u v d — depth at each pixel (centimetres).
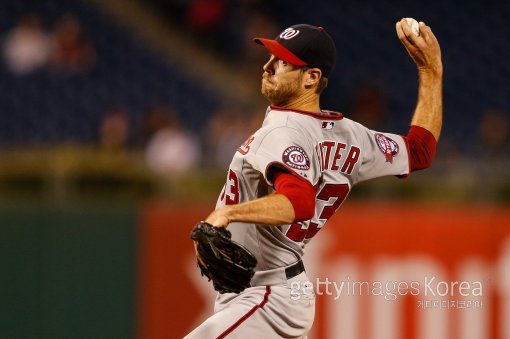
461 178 2500
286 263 1198
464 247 2356
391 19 4519
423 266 2344
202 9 4378
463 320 2328
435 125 1324
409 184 2478
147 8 4466
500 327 2331
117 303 2362
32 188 2544
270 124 1155
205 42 4378
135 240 2372
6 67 3988
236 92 4134
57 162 2534
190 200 2491
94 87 4012
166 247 2366
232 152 3162
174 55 4259
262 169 1097
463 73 4275
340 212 2344
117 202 2461
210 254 1016
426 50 1327
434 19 4509
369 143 1245
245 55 4272
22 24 4047
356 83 4206
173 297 2355
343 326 2294
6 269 2370
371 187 2469
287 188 1041
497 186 2480
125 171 2514
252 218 1009
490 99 4175
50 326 2362
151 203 2419
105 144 3244
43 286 2369
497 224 2367
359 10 4538
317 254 2323
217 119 3412
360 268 2328
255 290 1191
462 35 4438
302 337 1234
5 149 3061
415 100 4100
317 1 4541
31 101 3894
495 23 4494
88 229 2377
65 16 4256
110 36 4250
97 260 2373
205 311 2342
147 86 4100
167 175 2517
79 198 2498
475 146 3669
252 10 4441
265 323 1177
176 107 4044
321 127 1188
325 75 1210
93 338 2361
